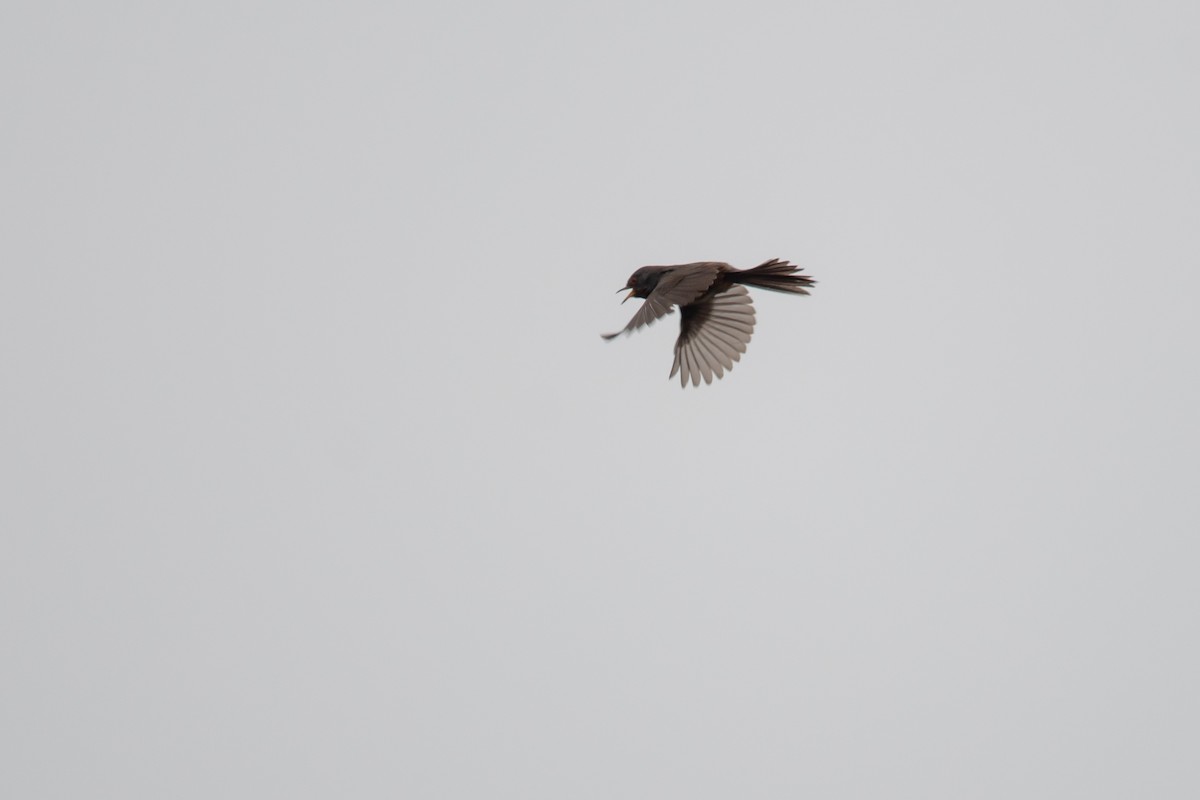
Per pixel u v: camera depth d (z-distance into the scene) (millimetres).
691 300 13219
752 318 15492
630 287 15516
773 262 14305
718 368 15586
